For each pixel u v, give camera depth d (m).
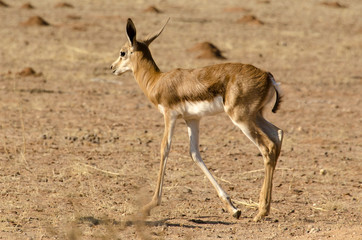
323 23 92.00
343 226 16.59
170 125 17.95
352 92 44.94
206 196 20.28
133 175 22.52
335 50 67.31
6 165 23.25
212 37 72.44
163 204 19.11
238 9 101.25
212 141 29.08
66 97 39.56
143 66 19.34
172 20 85.69
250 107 16.70
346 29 86.38
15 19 78.31
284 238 15.53
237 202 19.47
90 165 23.59
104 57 56.59
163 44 65.56
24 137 27.36
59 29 72.25
